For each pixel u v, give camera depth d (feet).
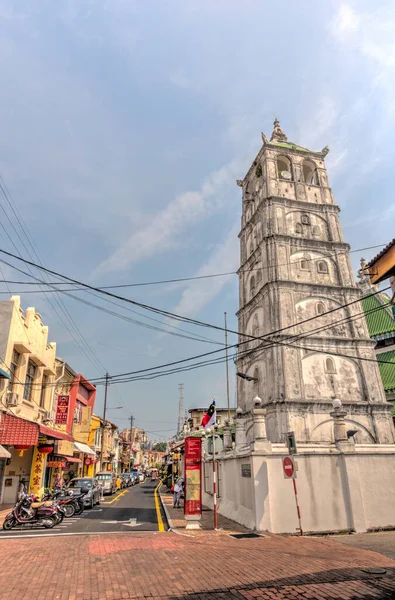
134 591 23.80
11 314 71.87
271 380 90.68
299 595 23.00
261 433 51.16
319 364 92.27
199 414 199.11
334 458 51.70
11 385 73.31
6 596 23.00
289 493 48.91
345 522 49.08
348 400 90.17
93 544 37.86
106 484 111.45
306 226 110.22
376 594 23.12
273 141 133.49
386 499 51.06
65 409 99.66
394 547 38.01
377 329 127.34
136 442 383.86
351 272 105.40
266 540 41.55
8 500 77.56
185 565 29.78
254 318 107.65
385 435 87.86
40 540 40.42
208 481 83.56
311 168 130.93
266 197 111.45
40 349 86.43
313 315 97.50
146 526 53.88
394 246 30.40
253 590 23.93
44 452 83.76
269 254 102.99
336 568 29.07
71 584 25.18
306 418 85.15
